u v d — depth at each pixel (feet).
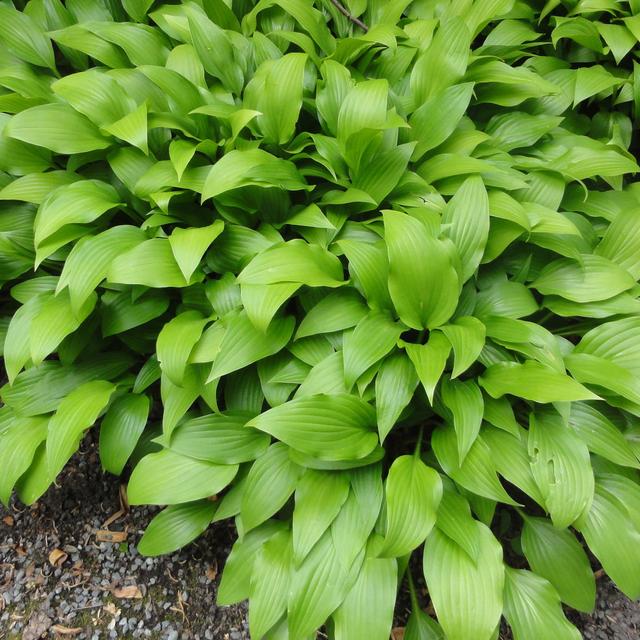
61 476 2.84
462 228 2.30
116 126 2.41
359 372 2.03
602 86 2.93
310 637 2.03
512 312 2.37
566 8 3.31
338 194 2.49
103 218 2.54
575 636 2.01
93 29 2.88
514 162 2.74
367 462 2.09
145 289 2.37
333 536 2.03
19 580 2.55
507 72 2.91
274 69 2.57
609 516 2.11
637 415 2.20
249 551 2.23
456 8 3.26
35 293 2.55
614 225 2.59
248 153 2.37
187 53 2.83
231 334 2.14
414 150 2.68
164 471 2.22
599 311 2.37
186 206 2.56
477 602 1.90
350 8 3.30
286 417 2.00
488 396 2.21
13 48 2.90
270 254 2.15
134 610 2.47
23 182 2.56
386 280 2.21
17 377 2.53
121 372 2.58
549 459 2.05
